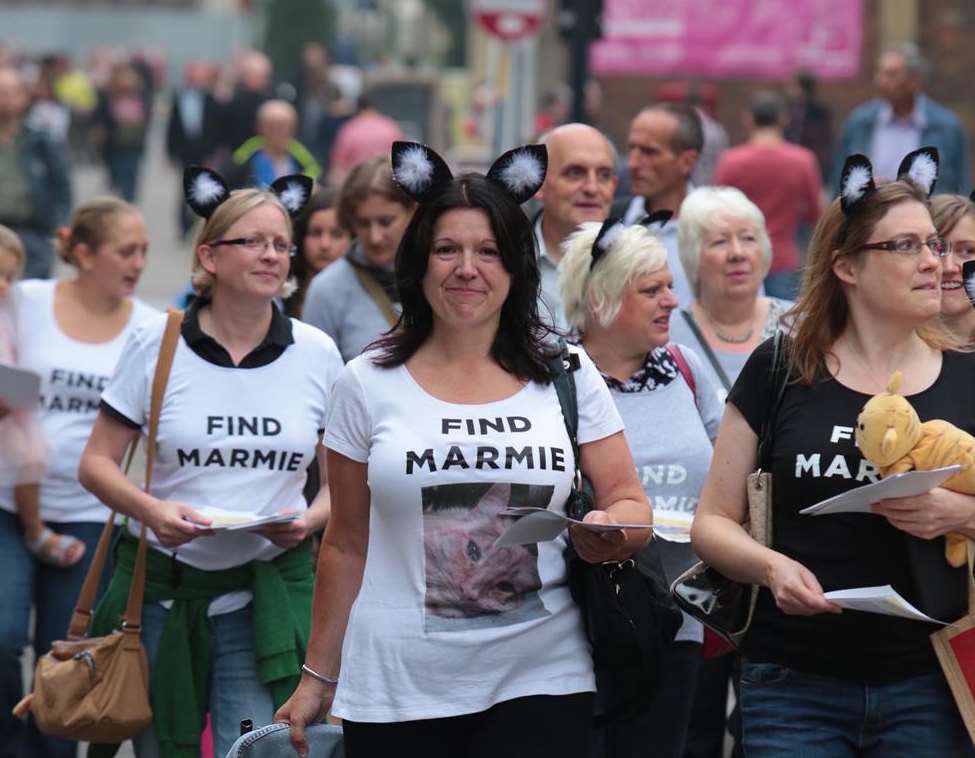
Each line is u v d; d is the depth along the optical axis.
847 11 75.19
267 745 13.80
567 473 12.78
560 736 12.73
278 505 16.20
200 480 15.98
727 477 13.16
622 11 76.12
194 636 16.05
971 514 12.24
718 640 16.47
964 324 17.19
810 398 12.91
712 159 30.20
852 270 12.82
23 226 35.34
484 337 12.98
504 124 42.81
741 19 75.44
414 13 138.25
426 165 12.96
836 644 12.80
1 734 18.69
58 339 19.45
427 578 12.65
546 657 12.80
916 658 12.74
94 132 92.94
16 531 18.98
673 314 19.61
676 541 15.28
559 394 12.98
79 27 173.62
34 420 18.41
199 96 67.12
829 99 80.75
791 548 12.87
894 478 11.82
